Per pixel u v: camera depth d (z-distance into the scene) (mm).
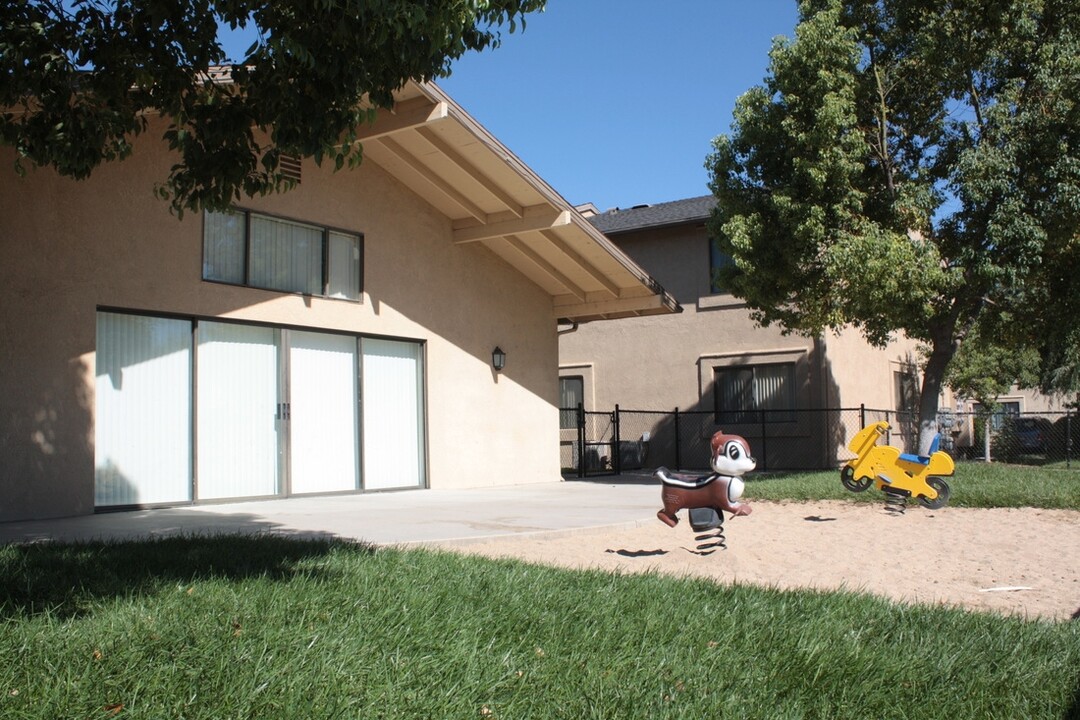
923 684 4203
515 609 5383
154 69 7094
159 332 12102
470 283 16875
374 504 12820
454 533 9281
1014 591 7020
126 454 11680
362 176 14961
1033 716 3869
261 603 5340
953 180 14656
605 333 24422
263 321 13281
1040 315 17219
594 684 4039
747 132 15812
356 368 14852
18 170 7199
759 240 15609
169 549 7410
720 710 3789
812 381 21250
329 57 6734
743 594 6020
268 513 11477
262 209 13359
